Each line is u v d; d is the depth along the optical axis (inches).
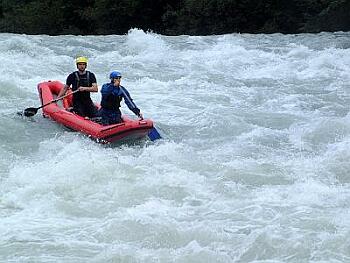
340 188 590.2
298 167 655.8
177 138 783.7
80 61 801.6
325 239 461.7
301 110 930.1
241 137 784.3
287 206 539.5
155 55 1364.4
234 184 601.0
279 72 1207.6
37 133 770.8
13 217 518.6
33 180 597.0
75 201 551.2
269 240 463.8
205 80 1131.9
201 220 512.7
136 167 627.2
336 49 1403.8
